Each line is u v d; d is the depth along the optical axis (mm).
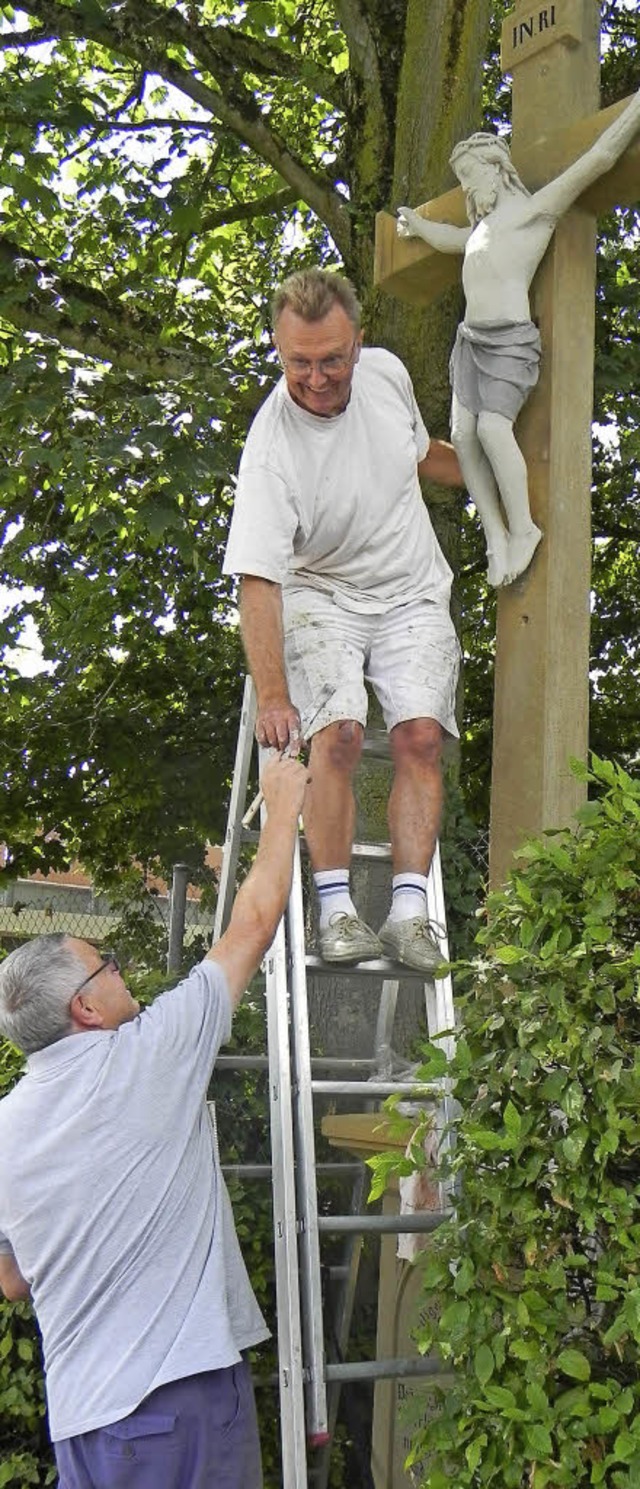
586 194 4789
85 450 7781
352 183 8469
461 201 5129
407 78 8109
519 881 3562
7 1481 5352
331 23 11039
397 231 5352
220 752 13422
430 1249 3791
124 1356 3287
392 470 4523
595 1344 3430
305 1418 3988
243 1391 3404
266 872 3814
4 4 9312
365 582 4586
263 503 4355
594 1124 3332
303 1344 4004
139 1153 3406
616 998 3430
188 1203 3455
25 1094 3498
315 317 4117
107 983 3650
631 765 6273
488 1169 3545
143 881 14430
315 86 9352
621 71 10867
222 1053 6035
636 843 3529
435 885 4520
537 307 4801
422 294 5500
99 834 13961
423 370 7996
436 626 4590
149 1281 3361
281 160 9141
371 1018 7133
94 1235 3365
